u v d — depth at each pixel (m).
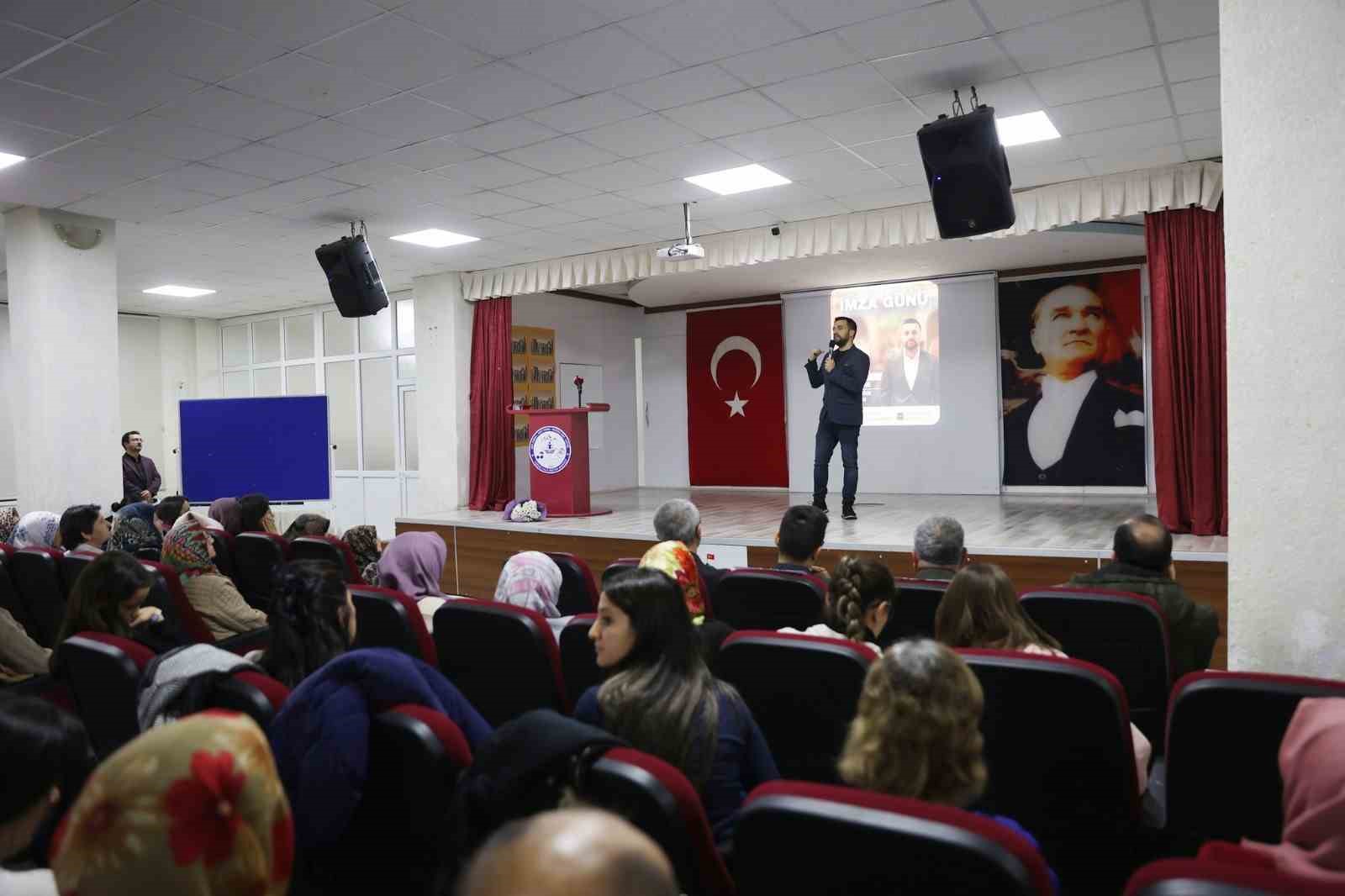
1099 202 6.59
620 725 1.67
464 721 1.86
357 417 11.86
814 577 3.16
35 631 4.20
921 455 10.78
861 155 5.99
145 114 4.93
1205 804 1.78
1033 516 8.09
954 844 1.03
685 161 6.05
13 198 6.49
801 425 11.70
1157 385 6.37
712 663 2.46
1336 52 2.44
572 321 11.68
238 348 13.01
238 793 0.85
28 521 5.11
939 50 4.37
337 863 1.72
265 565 4.51
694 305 12.50
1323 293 2.45
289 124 5.17
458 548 8.78
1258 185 2.53
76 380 6.96
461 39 4.13
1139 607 2.53
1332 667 2.45
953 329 10.60
